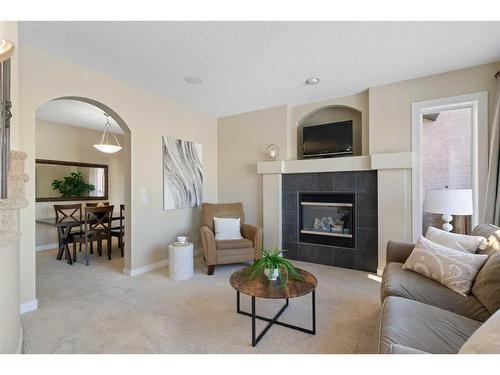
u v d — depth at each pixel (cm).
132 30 209
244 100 383
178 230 391
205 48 237
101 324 202
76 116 458
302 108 399
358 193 345
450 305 153
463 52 246
